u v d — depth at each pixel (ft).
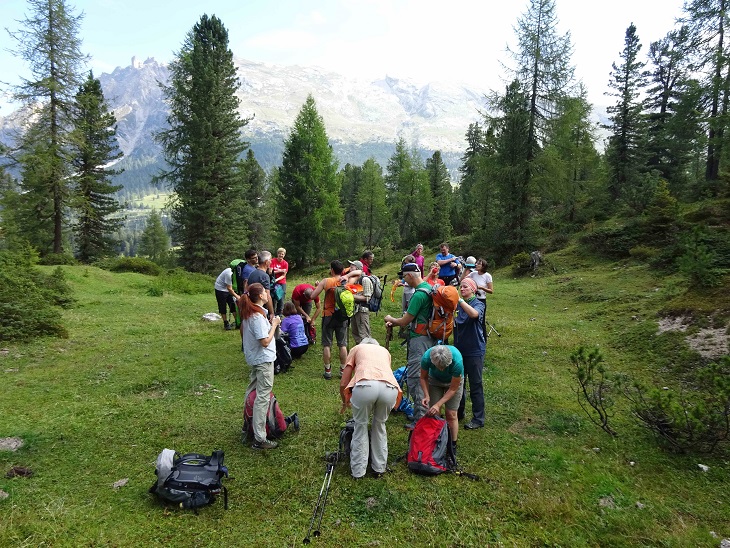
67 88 90.84
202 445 17.19
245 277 30.48
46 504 12.98
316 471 15.34
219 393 22.75
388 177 207.72
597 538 12.28
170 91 109.09
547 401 21.81
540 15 85.76
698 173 136.87
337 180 129.29
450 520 12.87
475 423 19.10
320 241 130.62
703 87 84.53
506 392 22.99
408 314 17.42
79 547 11.26
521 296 53.11
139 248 283.38
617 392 22.58
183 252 104.01
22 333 30.96
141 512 12.91
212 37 109.40
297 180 125.08
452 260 39.63
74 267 67.87
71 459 15.84
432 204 179.52
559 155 89.30
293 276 122.21
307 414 20.27
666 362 25.11
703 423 16.79
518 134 86.58
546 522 12.88
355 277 25.17
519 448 17.25
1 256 45.78
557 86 86.12
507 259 87.40
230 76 113.09
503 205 91.97
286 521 12.75
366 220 186.91
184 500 13.12
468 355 18.78
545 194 87.35
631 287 46.98
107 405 20.83
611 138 117.19
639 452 16.99
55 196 93.04
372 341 16.39
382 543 11.93
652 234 64.34
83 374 25.04
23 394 21.85
